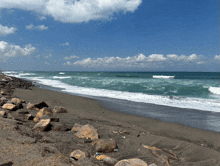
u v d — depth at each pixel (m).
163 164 2.63
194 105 10.73
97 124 5.34
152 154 3.16
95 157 2.69
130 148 3.38
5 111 4.95
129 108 9.84
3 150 2.21
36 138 3.16
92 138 3.63
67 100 11.36
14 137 2.76
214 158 3.28
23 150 2.31
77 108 9.16
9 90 11.40
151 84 25.27
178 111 9.15
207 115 8.38
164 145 3.85
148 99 12.92
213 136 5.61
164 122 7.15
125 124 6.35
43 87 21.19
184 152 3.55
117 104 10.95
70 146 3.03
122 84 25.75
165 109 9.65
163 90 19.03
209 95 15.43
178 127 6.54
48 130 3.92
